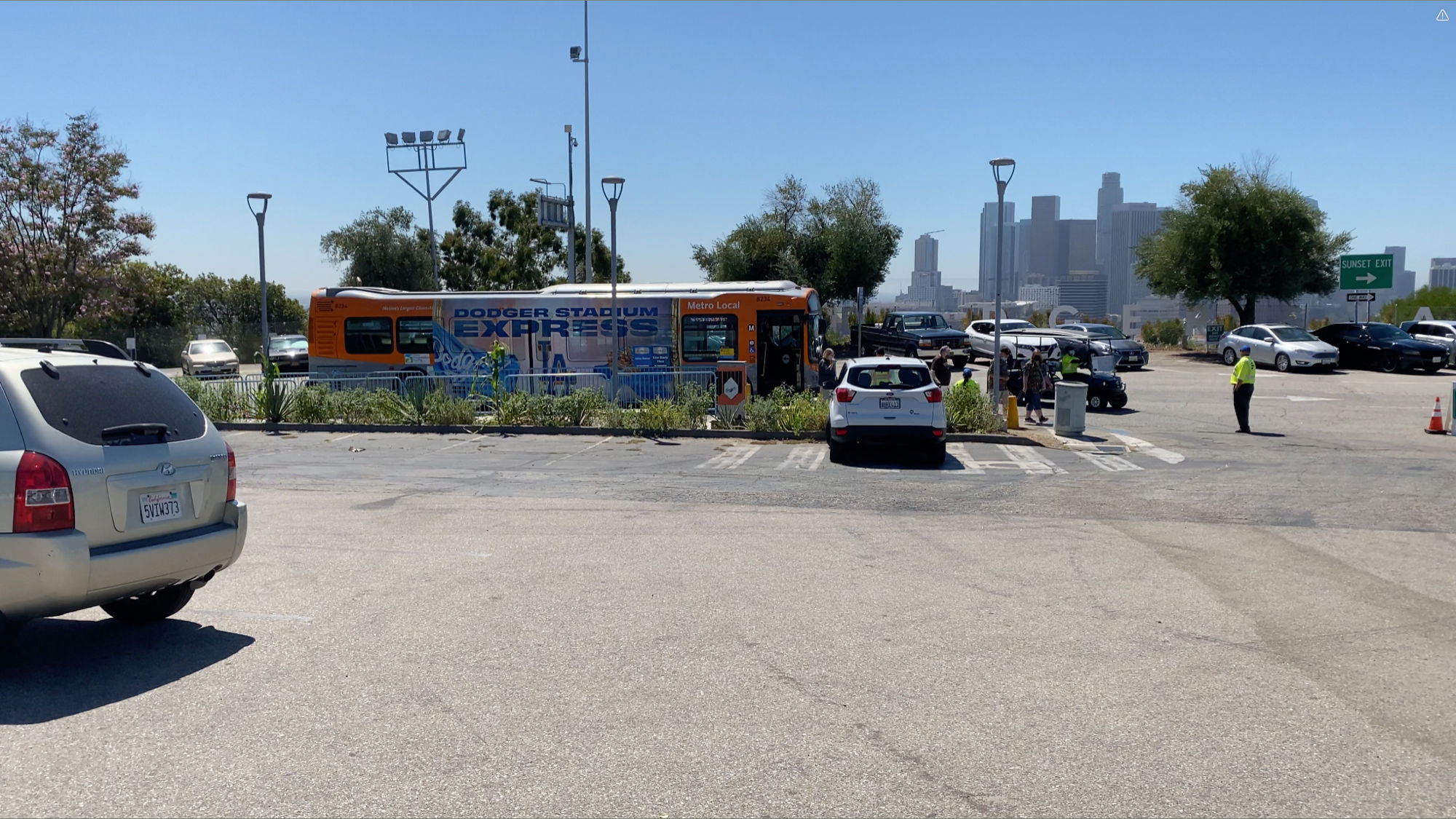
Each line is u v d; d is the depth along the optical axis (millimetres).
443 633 6480
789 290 25297
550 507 11453
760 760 4535
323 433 20453
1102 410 24750
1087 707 5211
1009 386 23531
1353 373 34906
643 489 12906
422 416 21297
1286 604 7293
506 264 54719
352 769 4410
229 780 4285
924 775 4383
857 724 4961
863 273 50562
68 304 38719
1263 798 4184
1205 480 13859
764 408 19875
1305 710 5184
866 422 15352
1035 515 11109
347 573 8125
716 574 8172
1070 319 69812
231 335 55219
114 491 5609
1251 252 43750
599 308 25391
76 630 6547
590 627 6621
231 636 6410
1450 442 18797
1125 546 9391
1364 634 6551
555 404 20969
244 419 21984
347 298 25969
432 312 25750
